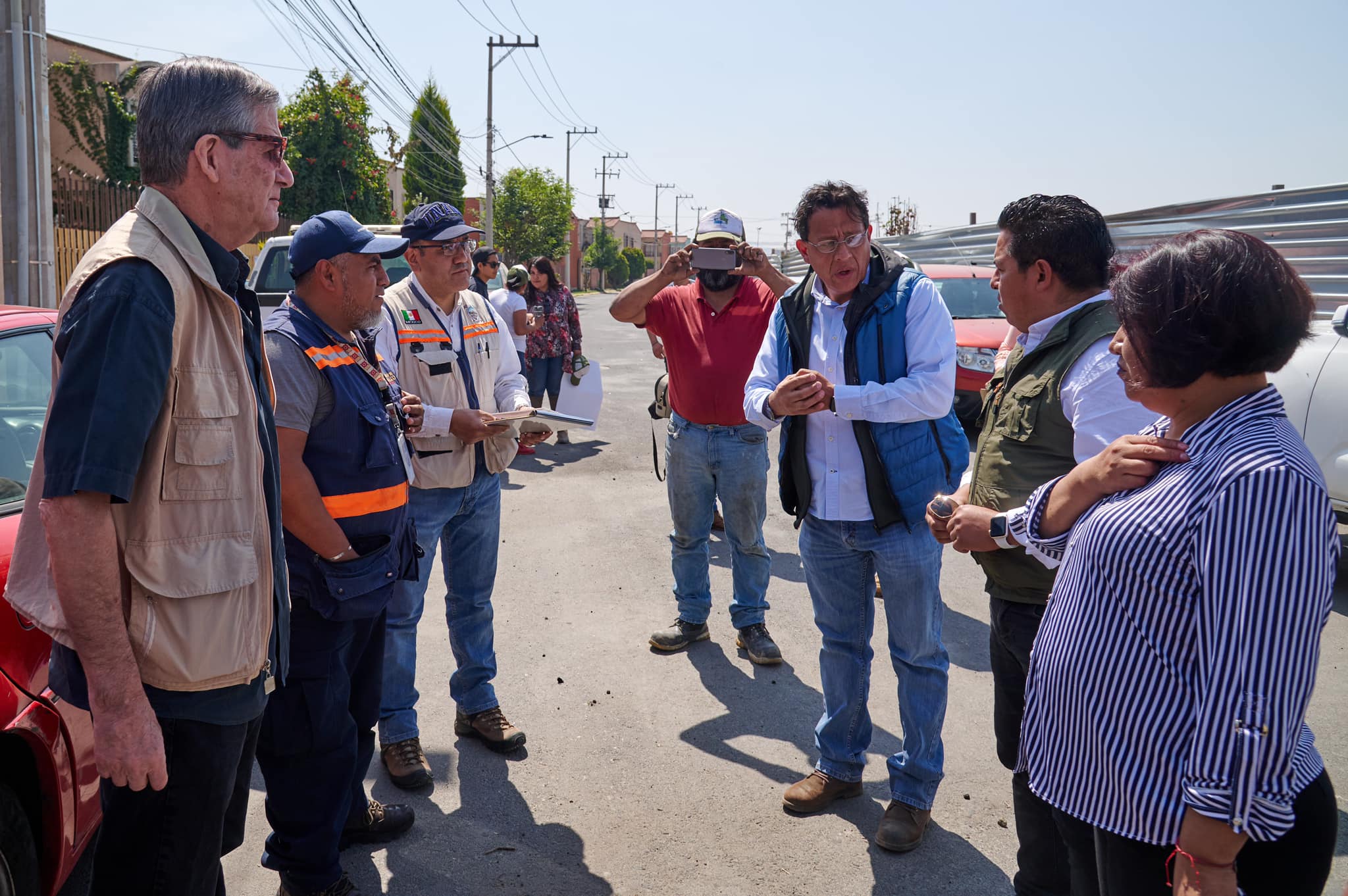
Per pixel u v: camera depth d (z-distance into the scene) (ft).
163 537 5.94
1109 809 5.41
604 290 289.74
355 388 8.77
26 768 7.00
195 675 6.13
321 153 83.15
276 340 8.37
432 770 11.56
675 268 13.93
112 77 59.00
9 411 8.80
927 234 69.77
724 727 12.76
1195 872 4.86
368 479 8.77
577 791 11.13
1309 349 18.94
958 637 15.96
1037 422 7.84
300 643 8.39
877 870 9.70
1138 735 5.21
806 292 10.70
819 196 9.86
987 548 7.43
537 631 15.94
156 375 5.62
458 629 12.05
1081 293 8.02
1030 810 8.12
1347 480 18.10
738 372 14.05
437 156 148.15
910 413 9.68
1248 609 4.65
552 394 31.96
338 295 8.75
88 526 5.47
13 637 6.91
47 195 30.22
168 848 6.44
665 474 17.63
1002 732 8.36
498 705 12.28
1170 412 5.36
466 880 9.47
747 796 11.09
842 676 10.70
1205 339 4.91
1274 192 34.55
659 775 11.52
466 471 11.34
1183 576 4.99
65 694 6.15
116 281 5.58
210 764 6.43
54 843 7.18
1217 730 4.71
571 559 19.86
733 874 9.62
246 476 6.30
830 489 10.25
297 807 8.66
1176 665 5.07
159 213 5.99
